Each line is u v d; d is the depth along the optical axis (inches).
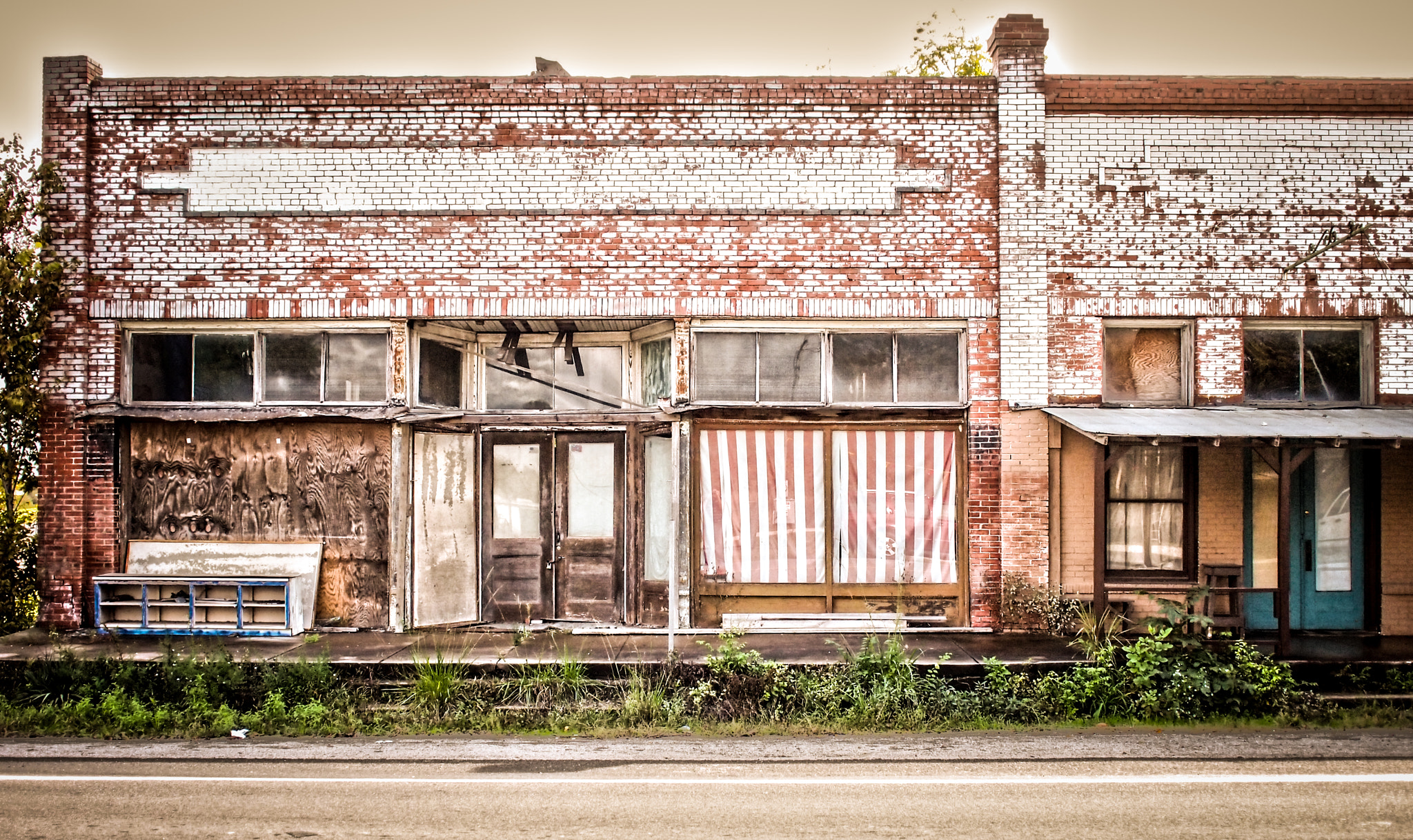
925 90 410.3
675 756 273.4
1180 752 273.1
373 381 414.6
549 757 273.4
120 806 224.5
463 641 380.5
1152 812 218.1
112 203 409.7
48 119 409.1
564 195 410.0
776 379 414.0
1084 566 406.9
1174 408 397.7
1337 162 408.2
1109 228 406.6
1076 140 408.2
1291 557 407.8
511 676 340.8
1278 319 410.0
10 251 400.2
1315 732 299.7
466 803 226.2
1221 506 406.3
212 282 407.8
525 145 410.6
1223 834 202.8
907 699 323.3
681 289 408.5
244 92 408.2
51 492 406.3
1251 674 324.2
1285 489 348.8
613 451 431.8
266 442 410.9
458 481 426.3
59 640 372.8
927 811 219.3
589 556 429.1
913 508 409.4
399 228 408.8
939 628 402.3
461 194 409.7
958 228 409.4
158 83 408.2
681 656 347.3
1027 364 402.6
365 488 407.8
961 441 408.8
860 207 409.7
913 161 410.9
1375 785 239.1
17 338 399.2
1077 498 407.5
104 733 298.8
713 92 410.0
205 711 313.3
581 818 215.0
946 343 414.9
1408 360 404.8
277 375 415.8
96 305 408.2
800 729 304.5
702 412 402.6
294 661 338.3
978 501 402.9
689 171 410.9
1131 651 329.7
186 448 412.8
